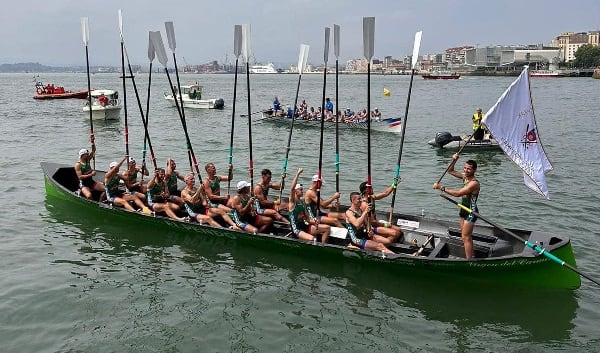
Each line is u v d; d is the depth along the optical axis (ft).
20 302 33.60
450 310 33.06
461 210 35.70
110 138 105.09
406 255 36.45
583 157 79.30
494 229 38.91
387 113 159.74
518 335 30.17
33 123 128.06
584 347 28.89
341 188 63.05
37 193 59.11
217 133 112.88
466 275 35.45
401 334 30.40
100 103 134.51
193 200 45.16
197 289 35.86
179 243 44.42
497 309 33.04
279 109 131.44
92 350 28.63
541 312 32.55
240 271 38.81
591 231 45.93
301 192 41.47
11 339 29.58
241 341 29.60
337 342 29.53
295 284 36.70
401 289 35.94
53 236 45.68
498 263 34.09
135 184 50.49
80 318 31.89
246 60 46.60
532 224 48.19
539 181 36.45
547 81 365.81
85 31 54.75
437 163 77.82
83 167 51.44
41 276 37.55
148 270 38.93
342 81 497.87
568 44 636.89
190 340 29.66
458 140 88.48
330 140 101.55
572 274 34.40
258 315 32.45
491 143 85.15
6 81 501.97
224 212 44.78
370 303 34.04
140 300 34.19
